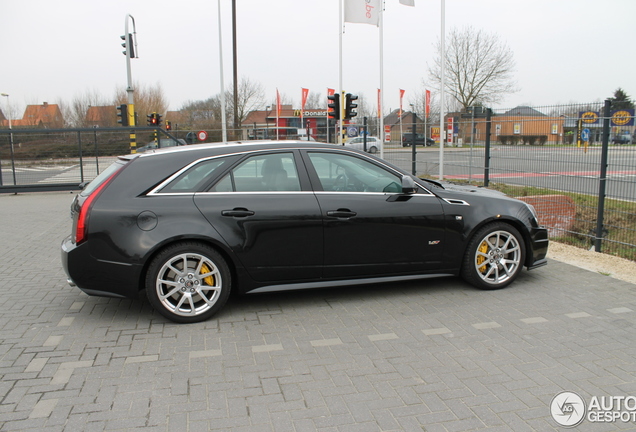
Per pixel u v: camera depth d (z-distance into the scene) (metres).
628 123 6.66
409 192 4.98
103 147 16.02
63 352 3.96
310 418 3.04
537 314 4.68
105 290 4.46
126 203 4.44
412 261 5.11
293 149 4.93
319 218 4.77
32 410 3.12
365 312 4.79
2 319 4.67
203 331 4.38
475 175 10.48
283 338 4.21
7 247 7.71
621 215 7.75
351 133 23.28
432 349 3.97
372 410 3.12
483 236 5.25
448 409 3.12
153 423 2.98
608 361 3.74
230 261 4.72
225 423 2.98
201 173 4.66
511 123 8.92
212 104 46.81
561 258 6.65
